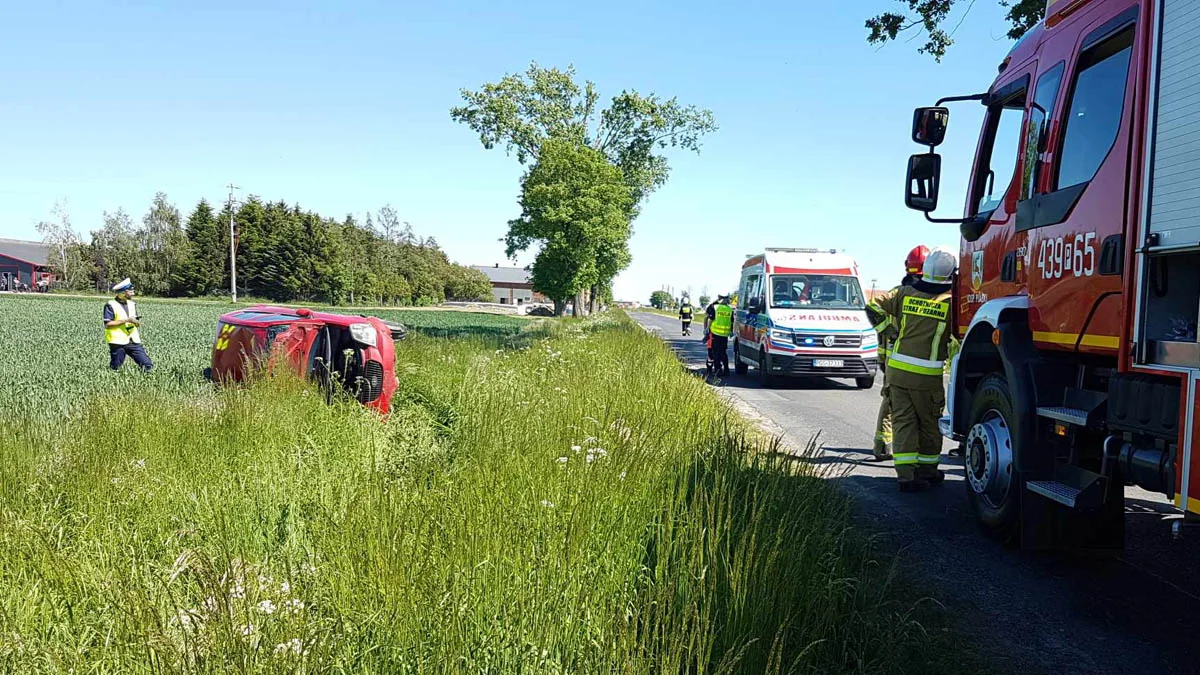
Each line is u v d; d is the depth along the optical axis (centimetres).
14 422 596
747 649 279
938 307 643
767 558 328
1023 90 527
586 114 5612
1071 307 438
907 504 622
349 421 641
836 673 304
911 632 357
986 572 462
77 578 325
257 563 356
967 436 559
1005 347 494
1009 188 534
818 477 503
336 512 415
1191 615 404
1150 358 356
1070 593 432
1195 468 319
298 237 8456
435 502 391
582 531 360
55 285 8662
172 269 8438
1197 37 327
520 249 5650
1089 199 423
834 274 1561
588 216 5303
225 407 619
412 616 276
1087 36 447
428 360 1279
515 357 1277
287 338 779
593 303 7400
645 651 273
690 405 842
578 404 728
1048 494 431
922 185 578
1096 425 413
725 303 1659
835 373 1430
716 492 393
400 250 11031
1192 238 326
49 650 269
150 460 509
